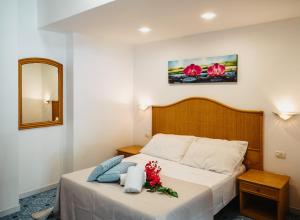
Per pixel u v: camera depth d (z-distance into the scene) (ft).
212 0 7.99
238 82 11.42
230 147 10.80
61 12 10.23
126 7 8.63
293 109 10.05
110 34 12.77
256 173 10.41
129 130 15.72
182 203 7.06
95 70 13.57
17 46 10.29
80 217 8.25
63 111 12.98
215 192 8.67
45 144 12.39
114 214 7.10
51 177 12.70
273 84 10.49
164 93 14.17
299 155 9.95
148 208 6.67
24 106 11.49
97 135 13.91
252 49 10.95
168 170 10.33
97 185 8.28
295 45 9.91
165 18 9.96
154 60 14.51
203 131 12.51
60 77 12.72
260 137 10.73
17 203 10.32
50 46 12.26
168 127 13.93
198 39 12.59
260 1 8.07
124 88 15.24
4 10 9.81
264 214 9.76
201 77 12.53
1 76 9.79
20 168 11.51
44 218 9.50
